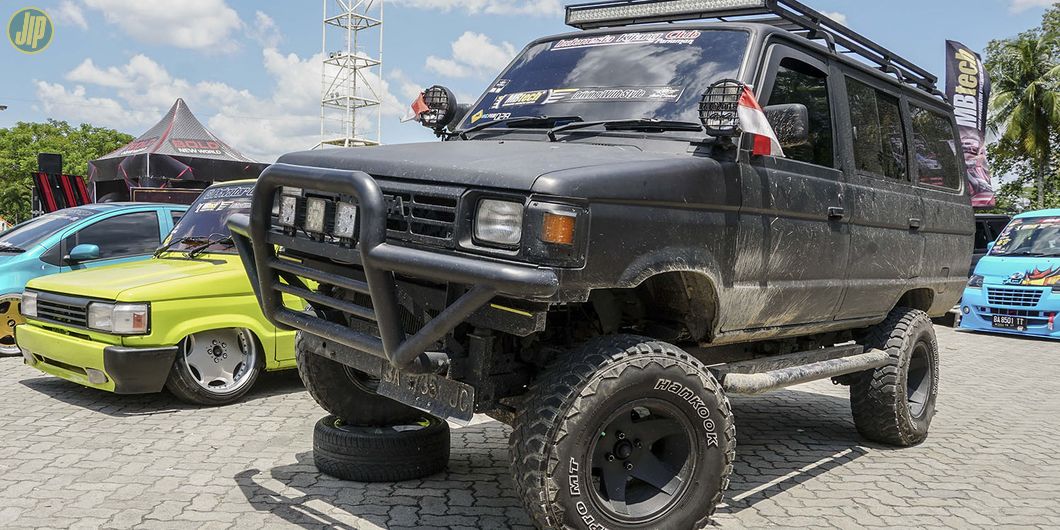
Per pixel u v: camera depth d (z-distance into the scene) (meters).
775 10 4.34
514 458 3.22
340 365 4.44
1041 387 8.52
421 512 3.92
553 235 2.89
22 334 6.35
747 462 5.18
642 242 3.22
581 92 4.33
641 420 3.43
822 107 4.60
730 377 3.77
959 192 6.18
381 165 3.37
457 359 3.34
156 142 16.81
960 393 7.98
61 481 4.26
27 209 55.06
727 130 3.50
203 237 6.77
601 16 4.96
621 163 3.24
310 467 4.58
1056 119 39.09
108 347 5.60
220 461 4.67
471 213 3.05
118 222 8.66
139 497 4.03
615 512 3.29
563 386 3.17
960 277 6.12
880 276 4.99
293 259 3.81
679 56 4.28
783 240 4.03
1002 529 4.07
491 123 4.41
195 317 5.90
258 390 6.65
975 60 19.77
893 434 5.44
